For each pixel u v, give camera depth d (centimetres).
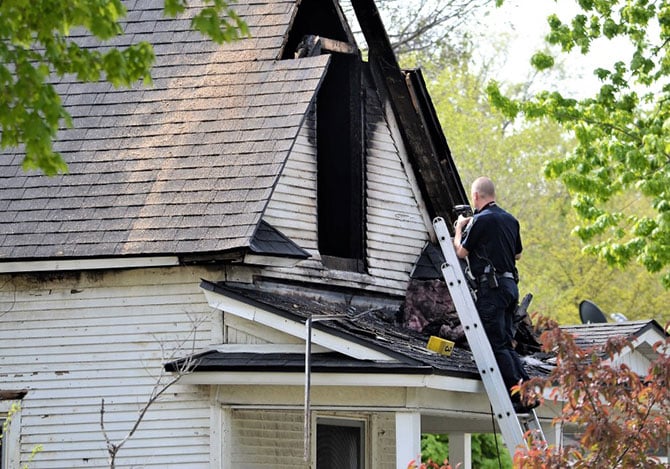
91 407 2478
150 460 2434
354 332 2341
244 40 2769
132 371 2470
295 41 2877
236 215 2423
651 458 1873
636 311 7019
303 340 2369
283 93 2628
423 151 2864
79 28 2872
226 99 2666
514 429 2242
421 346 2486
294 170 2631
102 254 2428
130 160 2609
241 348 2406
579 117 3966
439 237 2361
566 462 1859
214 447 2411
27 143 1695
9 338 2531
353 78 2839
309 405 2206
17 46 1745
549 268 7150
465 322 2312
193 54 2791
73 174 2606
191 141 2606
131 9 2916
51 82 2803
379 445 2895
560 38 3947
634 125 4047
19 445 2486
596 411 1855
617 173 3966
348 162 2825
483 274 2372
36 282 2534
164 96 2722
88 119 2711
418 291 2803
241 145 2559
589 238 4034
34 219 2528
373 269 2778
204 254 2384
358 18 2842
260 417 2531
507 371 2320
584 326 3259
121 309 2494
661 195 3941
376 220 2809
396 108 2866
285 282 2577
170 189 2522
